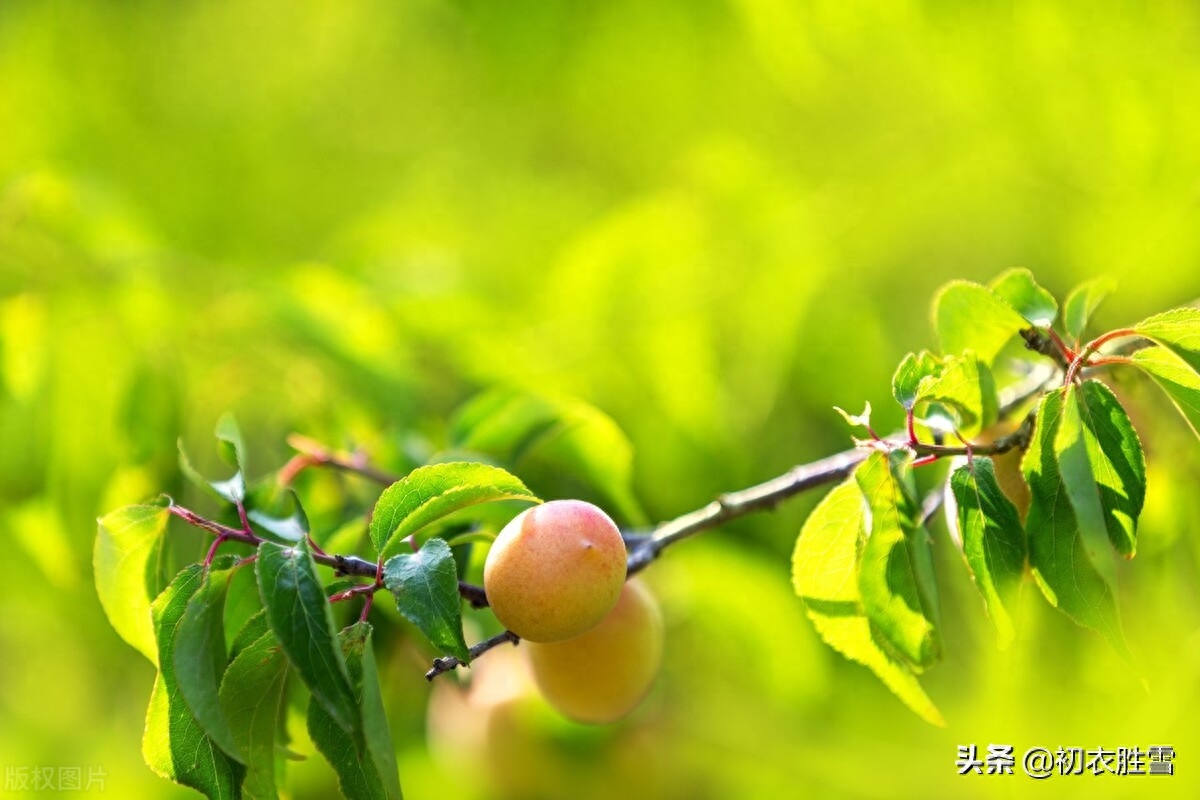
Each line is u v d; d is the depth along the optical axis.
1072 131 1.16
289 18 1.70
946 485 0.87
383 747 0.82
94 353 1.11
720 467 1.20
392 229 1.39
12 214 1.12
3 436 1.07
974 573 0.85
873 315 1.24
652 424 1.22
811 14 1.18
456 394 1.17
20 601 1.30
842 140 1.29
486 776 1.10
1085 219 1.17
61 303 1.12
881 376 1.22
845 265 1.24
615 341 1.24
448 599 0.84
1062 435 0.84
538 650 0.94
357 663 0.84
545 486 1.04
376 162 1.69
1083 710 1.05
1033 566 0.85
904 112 1.25
